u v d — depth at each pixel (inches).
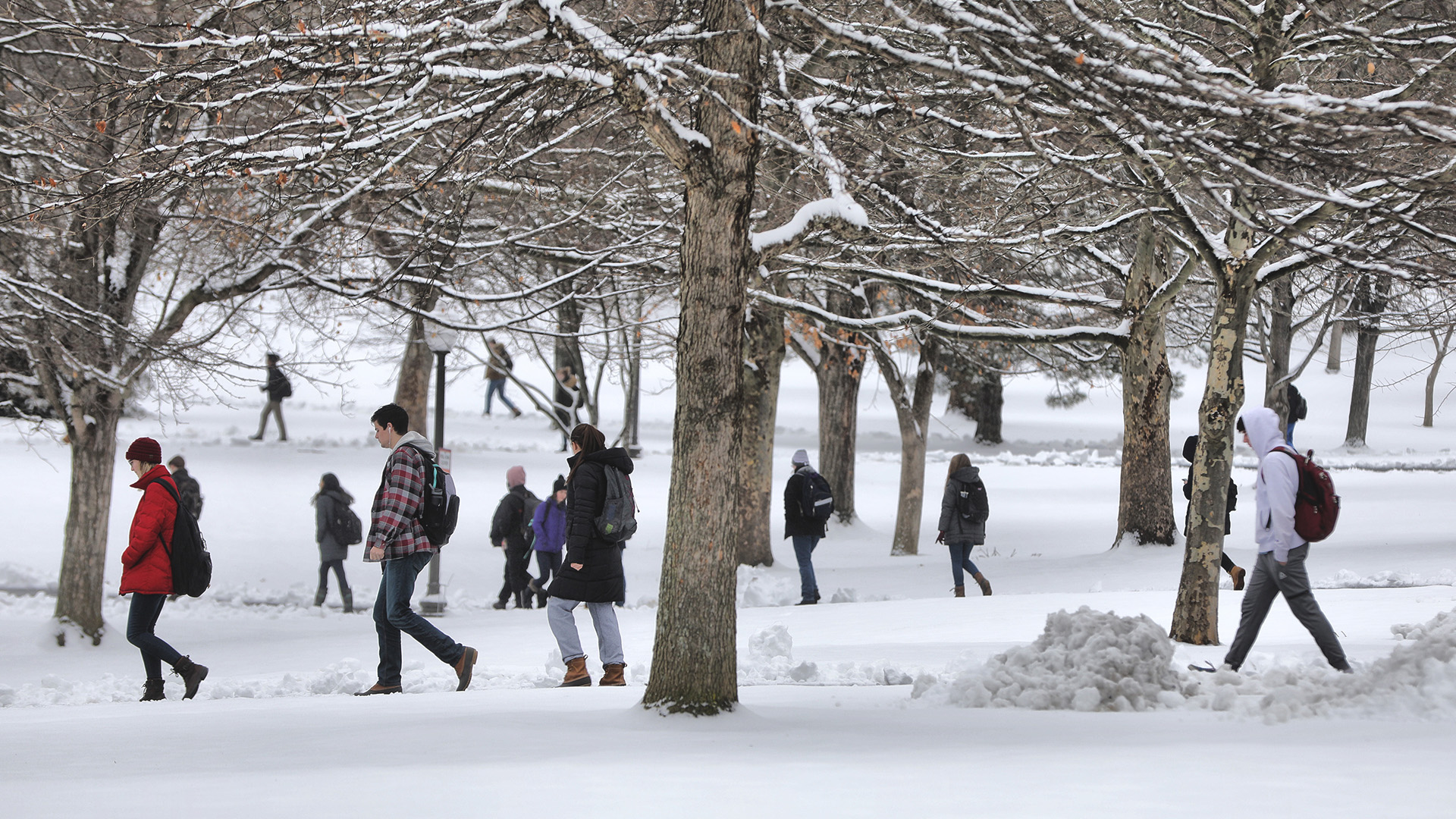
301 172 1032.8
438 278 1691.7
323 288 1595.7
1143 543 2197.3
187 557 1072.8
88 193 1052.5
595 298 1873.8
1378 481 3570.4
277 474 3326.8
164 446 3710.6
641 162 1683.1
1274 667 922.1
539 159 1609.3
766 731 700.7
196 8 1263.5
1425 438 5447.8
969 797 482.6
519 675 1110.4
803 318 2431.1
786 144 774.5
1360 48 1104.2
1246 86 901.8
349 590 2050.9
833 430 3115.2
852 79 1042.7
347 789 519.8
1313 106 696.4
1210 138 745.6
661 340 2573.8
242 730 749.3
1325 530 876.0
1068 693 793.6
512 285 1852.9
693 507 759.1
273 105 1254.9
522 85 911.0
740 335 772.0
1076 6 784.3
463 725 732.7
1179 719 732.7
